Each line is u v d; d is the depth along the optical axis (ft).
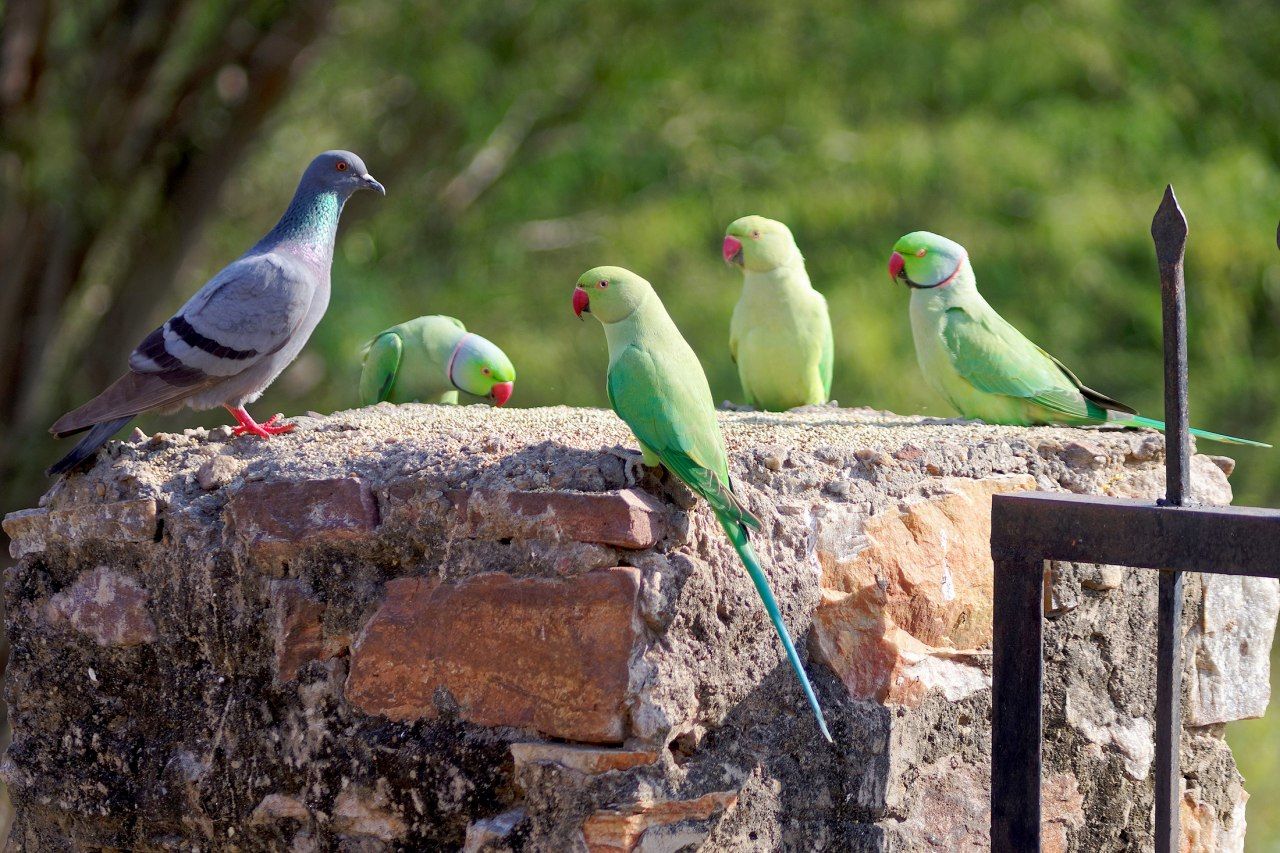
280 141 80.18
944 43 72.49
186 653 20.90
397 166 74.95
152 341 25.76
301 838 19.92
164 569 21.02
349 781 19.52
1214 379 81.56
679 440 18.72
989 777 22.59
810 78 73.26
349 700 19.63
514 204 71.97
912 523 21.90
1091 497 18.29
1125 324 85.76
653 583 18.34
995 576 18.67
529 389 69.62
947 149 70.79
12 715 22.45
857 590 21.08
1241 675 25.52
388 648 19.44
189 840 20.90
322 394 70.85
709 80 73.31
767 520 20.36
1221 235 75.00
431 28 66.95
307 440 22.25
